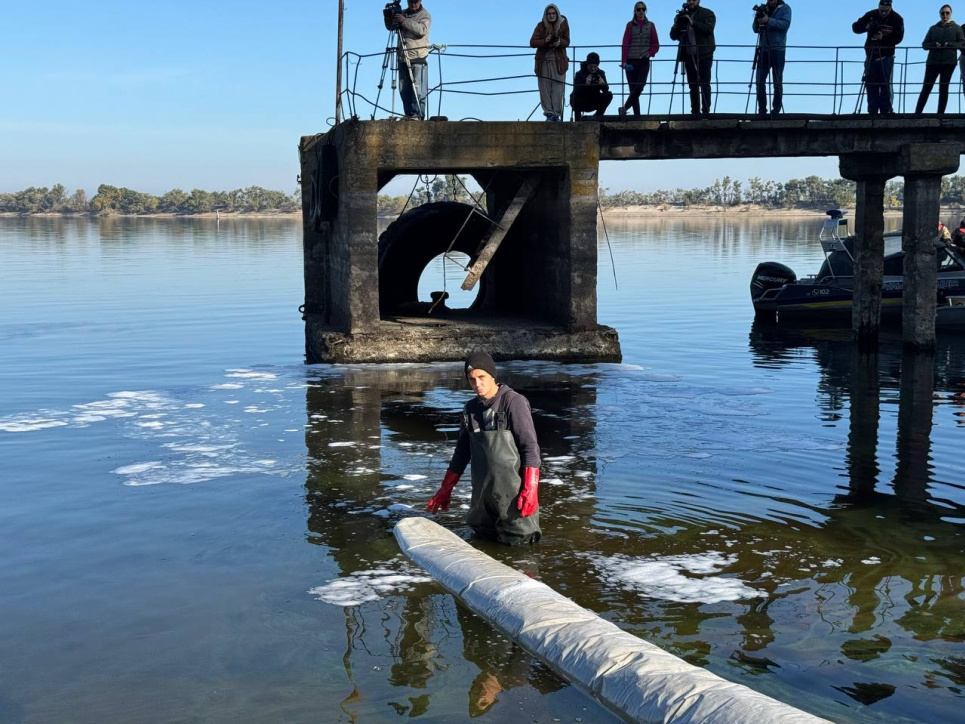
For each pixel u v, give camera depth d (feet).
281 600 17.95
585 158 49.34
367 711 13.64
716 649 15.62
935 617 16.97
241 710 13.73
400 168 48.39
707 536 21.71
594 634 15.31
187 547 21.04
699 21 50.88
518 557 20.30
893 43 53.01
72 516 23.36
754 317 73.77
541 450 30.14
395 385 42.16
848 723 13.19
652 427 33.68
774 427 33.78
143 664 15.30
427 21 48.93
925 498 24.84
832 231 74.23
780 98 51.75
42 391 41.37
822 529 22.24
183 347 56.80
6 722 13.43
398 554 20.51
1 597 18.25
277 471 27.58
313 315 62.13
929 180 53.98
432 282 110.11
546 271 54.95
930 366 49.65
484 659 15.34
